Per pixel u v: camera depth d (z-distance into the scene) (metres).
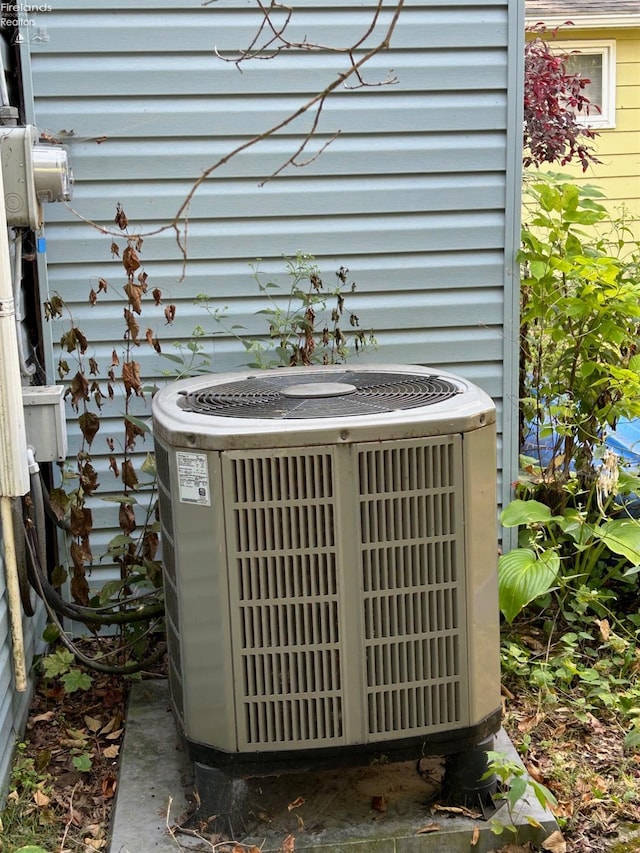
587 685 3.20
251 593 2.25
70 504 3.34
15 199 2.85
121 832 2.41
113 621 3.24
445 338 3.77
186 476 2.25
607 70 9.03
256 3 3.46
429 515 2.28
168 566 2.53
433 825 2.39
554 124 5.29
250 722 2.29
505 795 2.43
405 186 3.64
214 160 3.53
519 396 4.19
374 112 3.58
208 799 2.38
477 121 3.63
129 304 3.55
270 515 2.22
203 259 3.60
